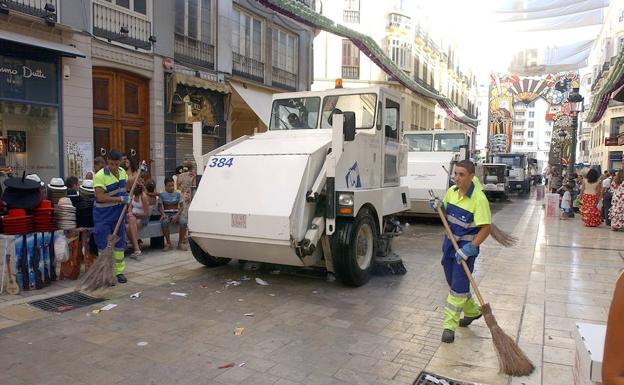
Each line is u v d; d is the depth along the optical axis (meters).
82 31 10.86
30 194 5.94
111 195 6.31
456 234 4.68
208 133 15.26
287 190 5.89
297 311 5.44
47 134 10.50
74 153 10.91
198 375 3.85
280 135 7.37
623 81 10.74
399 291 6.32
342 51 28.94
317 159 6.21
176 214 8.65
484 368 4.04
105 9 11.52
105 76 11.95
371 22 29.66
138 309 5.43
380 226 7.20
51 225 6.19
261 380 3.79
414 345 4.53
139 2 12.50
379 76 29.36
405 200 8.47
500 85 48.75
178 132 14.05
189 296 5.95
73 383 3.70
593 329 2.38
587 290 6.30
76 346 4.39
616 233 11.65
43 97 10.33
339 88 7.55
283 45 19.20
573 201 16.94
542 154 103.06
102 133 11.98
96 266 5.86
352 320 5.18
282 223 5.73
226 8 15.52
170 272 7.10
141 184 8.06
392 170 8.01
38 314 5.20
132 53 12.27
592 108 17.28
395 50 30.56
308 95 7.66
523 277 7.06
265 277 6.90
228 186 6.29
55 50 9.95
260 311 5.42
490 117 50.25
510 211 18.64
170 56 13.42
